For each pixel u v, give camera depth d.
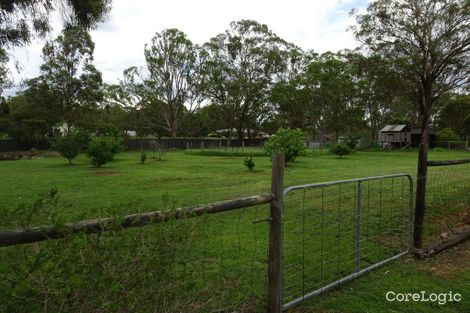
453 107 45.59
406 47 14.52
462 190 7.52
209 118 55.28
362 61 15.41
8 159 27.50
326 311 2.72
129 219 1.69
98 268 1.46
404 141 41.84
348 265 3.62
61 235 1.49
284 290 3.06
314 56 53.59
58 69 39.59
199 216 2.01
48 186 10.77
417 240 4.02
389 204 6.53
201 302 2.23
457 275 3.37
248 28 50.16
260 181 11.76
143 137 49.38
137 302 1.58
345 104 46.25
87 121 41.16
